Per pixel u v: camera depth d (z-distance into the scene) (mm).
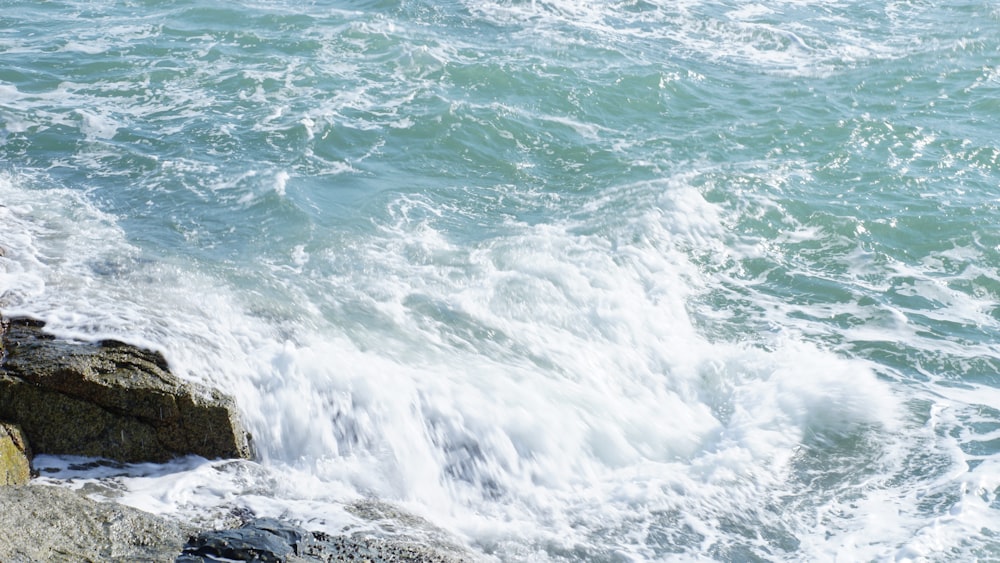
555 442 8836
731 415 9633
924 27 20859
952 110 16859
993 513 8219
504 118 15414
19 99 14758
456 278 10961
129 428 8039
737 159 14781
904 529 8047
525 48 18438
